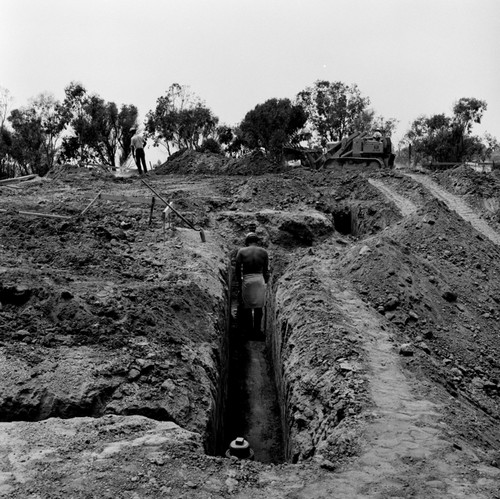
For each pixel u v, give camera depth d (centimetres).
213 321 738
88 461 391
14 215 1012
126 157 3250
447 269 1027
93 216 1170
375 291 859
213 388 593
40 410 487
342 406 520
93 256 859
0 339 568
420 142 3203
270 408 812
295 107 2864
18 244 878
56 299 634
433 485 382
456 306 888
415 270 931
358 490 375
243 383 895
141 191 1748
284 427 686
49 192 1628
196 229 1237
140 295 705
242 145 3450
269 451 698
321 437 513
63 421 456
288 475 397
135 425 453
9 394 489
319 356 636
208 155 2619
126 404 502
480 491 375
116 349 578
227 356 876
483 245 1180
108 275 798
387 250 943
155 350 589
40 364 535
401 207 1658
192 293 761
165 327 647
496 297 973
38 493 350
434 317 830
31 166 3291
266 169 2402
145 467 386
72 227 991
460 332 817
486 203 1708
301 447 529
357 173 2030
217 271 932
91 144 3178
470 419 527
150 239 1045
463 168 1934
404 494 370
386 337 706
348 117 3369
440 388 600
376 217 1616
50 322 612
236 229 1495
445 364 721
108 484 362
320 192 1844
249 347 1028
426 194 1758
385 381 573
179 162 2614
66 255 839
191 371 578
